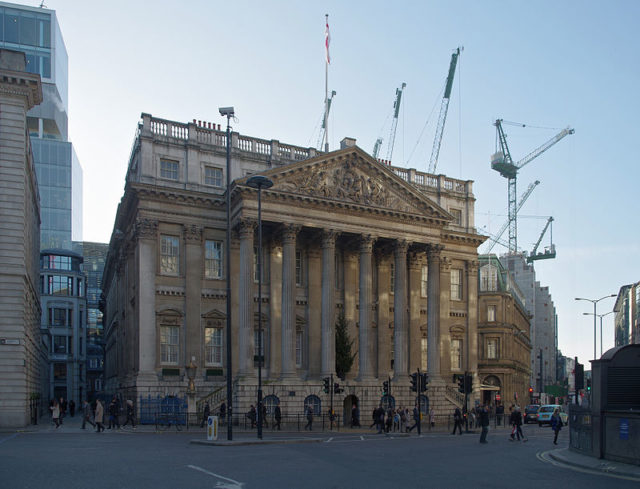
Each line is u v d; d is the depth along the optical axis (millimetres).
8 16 135375
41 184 133875
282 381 54719
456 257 74000
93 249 176250
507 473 22656
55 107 137750
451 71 128875
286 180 57688
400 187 63500
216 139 61406
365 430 51844
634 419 24375
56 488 17484
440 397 62750
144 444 32938
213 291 58688
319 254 63625
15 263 47156
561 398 137250
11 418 46156
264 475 20656
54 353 117125
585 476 22062
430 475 21594
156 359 55562
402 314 62125
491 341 93312
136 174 60438
